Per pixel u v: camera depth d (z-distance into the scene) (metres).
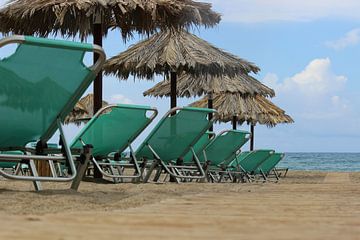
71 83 3.79
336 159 66.88
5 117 3.80
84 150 3.89
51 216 2.41
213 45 9.79
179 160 6.94
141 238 1.84
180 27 7.63
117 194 3.84
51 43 3.49
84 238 1.80
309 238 1.89
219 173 9.22
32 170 3.92
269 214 2.68
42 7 6.64
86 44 3.62
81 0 6.62
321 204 3.27
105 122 5.73
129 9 6.75
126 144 6.12
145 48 9.24
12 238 1.77
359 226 2.24
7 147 4.08
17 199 3.16
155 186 5.26
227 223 2.28
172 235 1.92
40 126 3.93
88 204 3.12
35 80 3.68
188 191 4.51
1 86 3.66
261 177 13.20
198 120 6.59
